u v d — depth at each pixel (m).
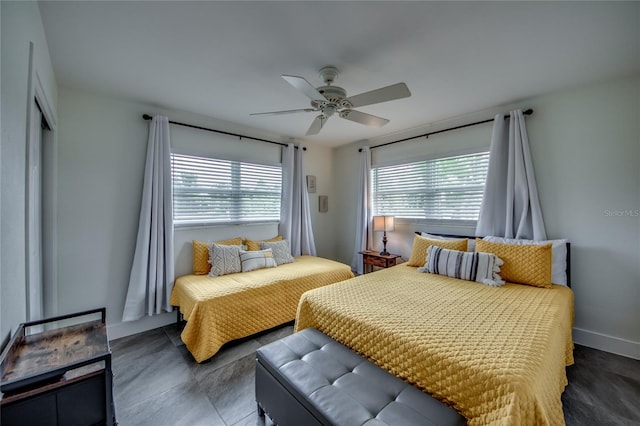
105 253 2.56
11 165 1.09
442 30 1.64
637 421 1.55
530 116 2.68
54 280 2.26
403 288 2.24
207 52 1.88
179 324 2.81
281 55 1.91
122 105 2.66
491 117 2.96
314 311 1.94
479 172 3.09
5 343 1.01
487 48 1.83
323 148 4.53
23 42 1.24
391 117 3.17
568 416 1.59
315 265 3.38
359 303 1.90
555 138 2.55
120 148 2.64
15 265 1.15
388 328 1.51
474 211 3.13
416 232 3.66
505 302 1.90
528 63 2.02
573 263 2.47
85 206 2.47
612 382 1.90
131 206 2.70
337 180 4.64
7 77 1.04
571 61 1.99
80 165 2.44
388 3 1.42
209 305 2.22
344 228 4.55
